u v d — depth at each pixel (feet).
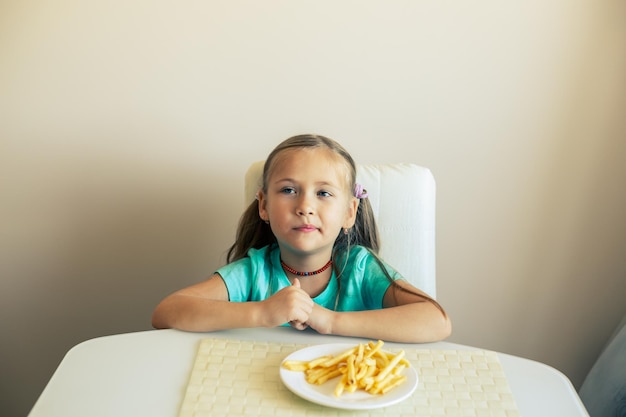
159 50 5.37
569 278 5.77
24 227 5.73
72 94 5.45
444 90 5.41
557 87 5.36
